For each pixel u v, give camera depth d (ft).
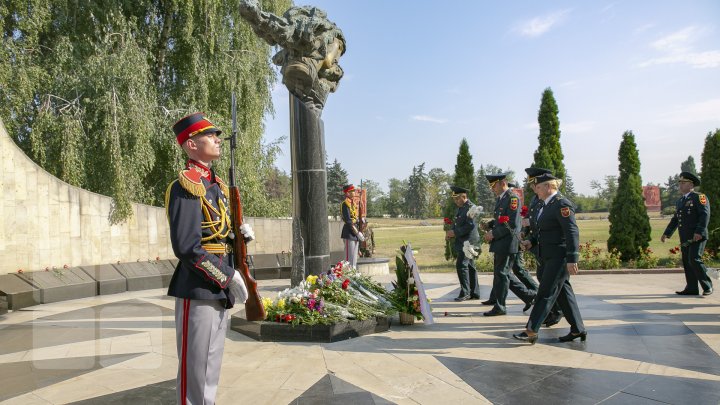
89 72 38.32
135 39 43.75
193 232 9.23
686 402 11.71
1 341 18.08
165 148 44.78
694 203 27.04
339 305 19.34
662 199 248.32
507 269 22.57
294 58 22.84
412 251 21.85
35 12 37.14
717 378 13.43
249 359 15.53
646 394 12.27
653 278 35.58
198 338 9.64
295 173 22.91
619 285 31.89
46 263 29.48
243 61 48.96
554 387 12.88
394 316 21.88
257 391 12.69
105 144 37.63
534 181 17.97
